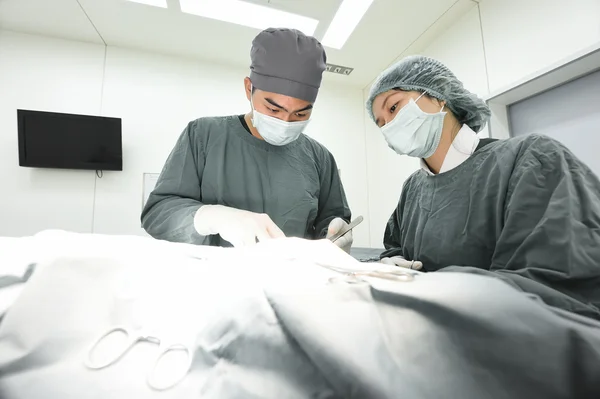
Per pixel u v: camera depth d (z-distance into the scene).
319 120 3.00
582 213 0.47
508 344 0.23
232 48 2.49
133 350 0.25
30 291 0.27
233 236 0.63
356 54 2.62
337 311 0.26
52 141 2.14
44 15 2.10
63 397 0.22
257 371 0.23
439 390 0.21
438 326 0.25
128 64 2.44
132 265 0.33
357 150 3.10
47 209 2.13
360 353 0.23
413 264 0.77
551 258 0.44
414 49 2.53
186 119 2.52
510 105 1.92
